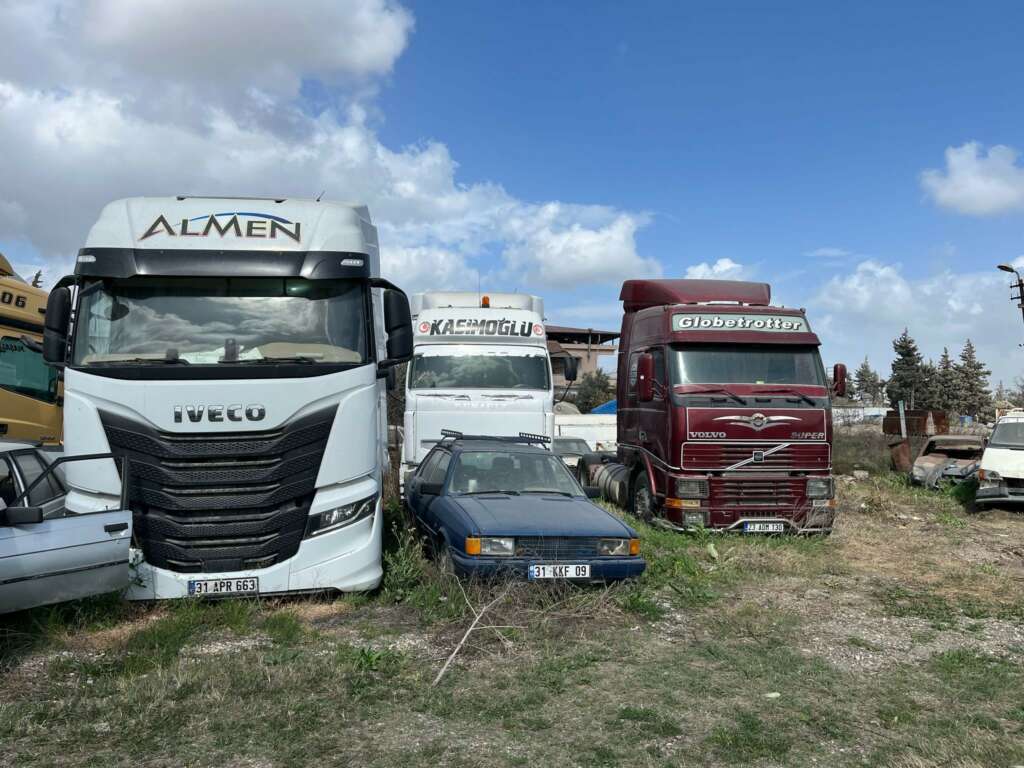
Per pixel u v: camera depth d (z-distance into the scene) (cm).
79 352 650
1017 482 1445
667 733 443
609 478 1356
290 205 712
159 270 663
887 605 757
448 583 695
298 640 590
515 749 419
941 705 497
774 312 1148
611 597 706
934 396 6356
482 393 1183
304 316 684
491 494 830
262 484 638
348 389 670
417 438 1173
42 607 598
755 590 804
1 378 1116
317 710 462
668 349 1123
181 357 648
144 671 514
